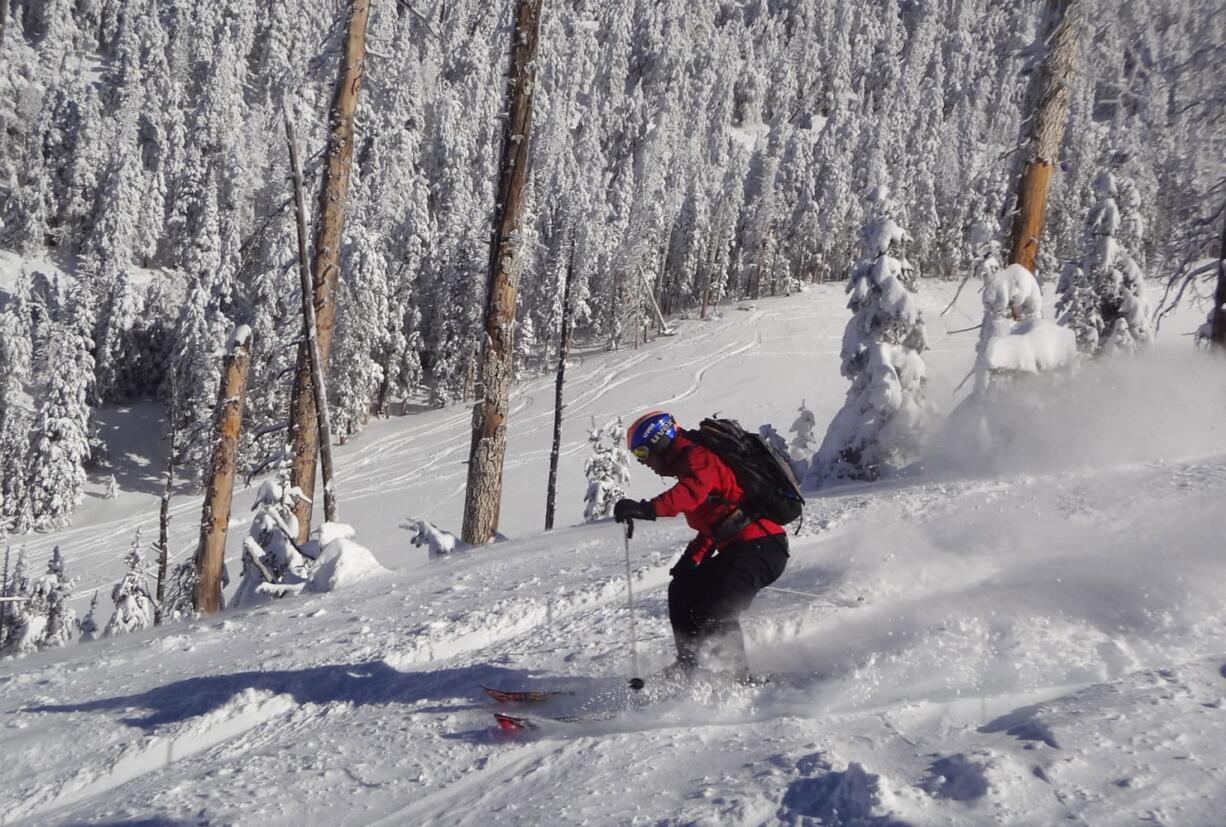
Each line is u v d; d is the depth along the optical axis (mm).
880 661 3658
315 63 13375
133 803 3479
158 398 71500
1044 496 6609
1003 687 3217
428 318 77250
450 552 9797
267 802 3195
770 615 4465
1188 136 11742
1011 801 2098
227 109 84625
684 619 3898
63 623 24094
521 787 2887
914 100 140000
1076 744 2373
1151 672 2922
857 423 11305
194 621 7832
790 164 107688
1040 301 10664
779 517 3947
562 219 68562
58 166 86688
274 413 32062
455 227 79125
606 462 27859
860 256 11844
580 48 155125
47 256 85625
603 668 4297
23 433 54375
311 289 12664
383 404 69625
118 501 58719
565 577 6559
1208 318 13570
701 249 94688
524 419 63844
